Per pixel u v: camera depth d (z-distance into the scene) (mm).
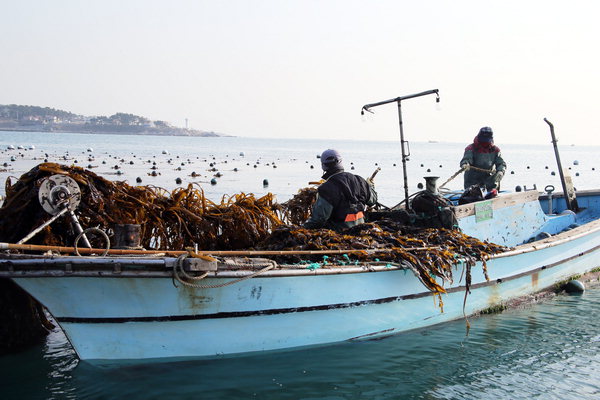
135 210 7727
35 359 6824
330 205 7895
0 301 6828
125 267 5820
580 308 9438
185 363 6445
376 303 7434
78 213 7254
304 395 6195
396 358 7227
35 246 5793
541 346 7727
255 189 28047
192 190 8594
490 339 7945
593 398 6211
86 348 6242
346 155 101000
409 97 9406
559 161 13234
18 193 6945
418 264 7406
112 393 6043
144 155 65375
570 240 10516
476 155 11109
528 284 9734
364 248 7477
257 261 6461
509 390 6402
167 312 6215
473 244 8500
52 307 6066
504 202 10312
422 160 80938
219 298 6336
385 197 26453
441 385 6512
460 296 8516
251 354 6723
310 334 7016
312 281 6805
